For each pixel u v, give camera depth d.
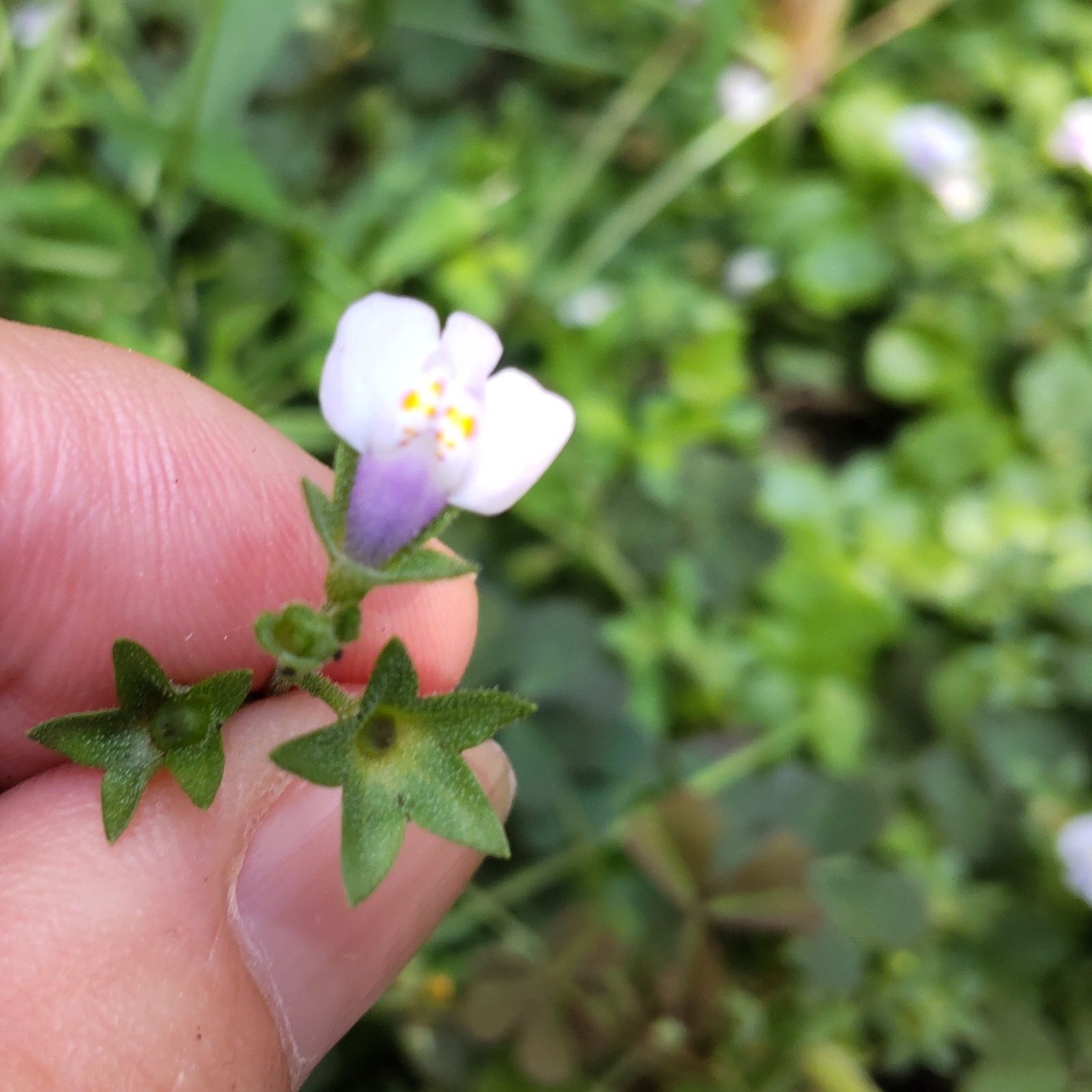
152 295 0.11
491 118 0.14
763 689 0.11
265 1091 0.06
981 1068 0.09
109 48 0.12
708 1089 0.09
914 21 0.15
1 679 0.07
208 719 0.05
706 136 0.14
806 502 0.12
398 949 0.06
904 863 0.10
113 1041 0.05
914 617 0.12
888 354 0.13
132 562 0.07
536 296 0.13
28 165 0.12
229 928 0.06
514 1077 0.09
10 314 0.11
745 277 0.14
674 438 0.12
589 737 0.10
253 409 0.10
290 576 0.07
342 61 0.14
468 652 0.07
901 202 0.14
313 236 0.11
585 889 0.10
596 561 0.11
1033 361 0.13
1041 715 0.11
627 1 0.14
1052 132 0.15
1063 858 0.10
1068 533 0.12
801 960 0.09
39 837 0.05
